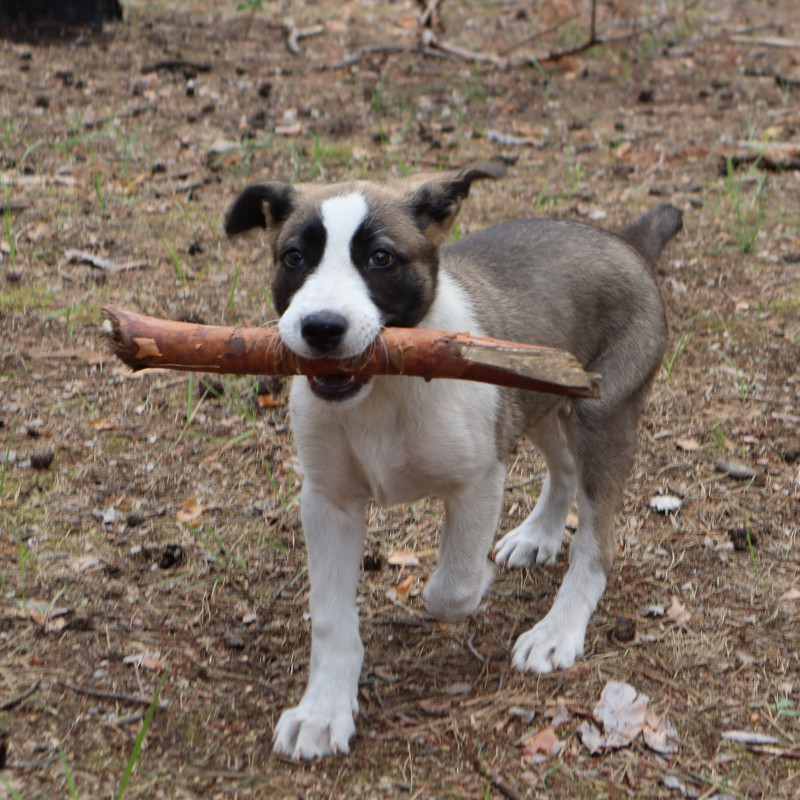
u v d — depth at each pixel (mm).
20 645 1839
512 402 1869
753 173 2984
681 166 3068
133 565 1954
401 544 2014
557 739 1752
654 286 1991
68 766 1713
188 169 2980
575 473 2012
